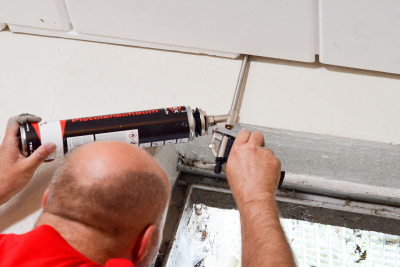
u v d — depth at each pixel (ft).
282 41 4.09
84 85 4.39
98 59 4.56
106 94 4.32
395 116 4.08
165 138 3.66
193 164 4.63
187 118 3.65
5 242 2.60
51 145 3.49
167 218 4.48
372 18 3.66
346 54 4.05
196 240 5.18
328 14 3.70
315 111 4.13
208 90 4.29
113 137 3.57
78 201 2.48
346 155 4.21
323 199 4.62
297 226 5.12
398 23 3.65
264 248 2.95
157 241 2.78
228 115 3.82
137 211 2.51
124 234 2.52
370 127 4.02
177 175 4.66
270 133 4.11
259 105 4.17
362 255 5.16
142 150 2.76
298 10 3.77
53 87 4.39
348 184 4.57
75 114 4.21
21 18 4.51
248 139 3.59
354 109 4.13
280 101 4.19
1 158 3.52
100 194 2.47
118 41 4.59
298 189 4.66
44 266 2.29
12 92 4.36
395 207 4.53
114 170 2.51
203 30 4.19
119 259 2.37
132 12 4.20
